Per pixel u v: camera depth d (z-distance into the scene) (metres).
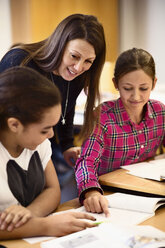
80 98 3.53
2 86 1.04
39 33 3.53
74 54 1.40
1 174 1.11
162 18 4.38
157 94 3.59
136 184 1.34
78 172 1.39
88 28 1.41
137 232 0.96
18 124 1.03
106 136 1.61
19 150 1.18
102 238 0.94
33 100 1.00
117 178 1.42
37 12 3.48
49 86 1.04
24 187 1.18
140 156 1.72
